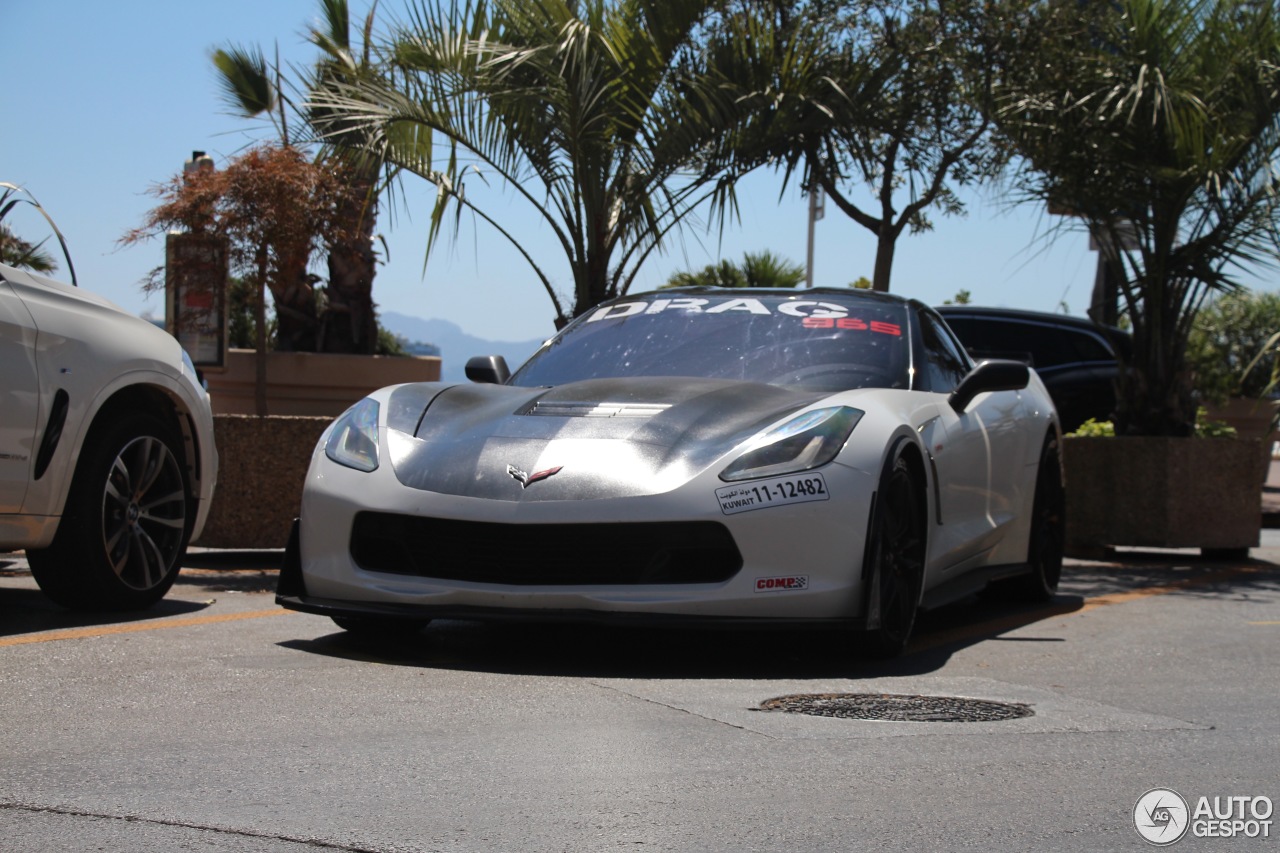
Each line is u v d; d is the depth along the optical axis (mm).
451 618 4051
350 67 8805
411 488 4141
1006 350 13477
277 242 9008
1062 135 8523
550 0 8312
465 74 8297
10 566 6535
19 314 4559
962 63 10117
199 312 9898
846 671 4152
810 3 10539
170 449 5230
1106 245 9117
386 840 2264
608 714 3285
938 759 2924
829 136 9789
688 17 8469
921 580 4531
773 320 5422
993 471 5566
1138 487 8844
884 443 4242
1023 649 4762
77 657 3951
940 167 10930
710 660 4250
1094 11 9172
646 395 4504
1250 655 4707
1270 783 2805
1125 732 3275
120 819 2350
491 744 2947
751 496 3986
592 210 8625
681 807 2502
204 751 2840
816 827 2408
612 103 8516
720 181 8828
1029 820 2490
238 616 5000
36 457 4574
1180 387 9180
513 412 4453
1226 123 8438
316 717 3186
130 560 5113
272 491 7078
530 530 3969
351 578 4215
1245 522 8852
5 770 2672
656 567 3979
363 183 9312
